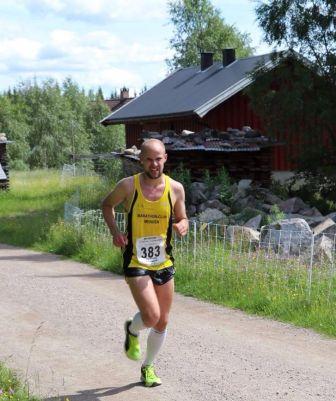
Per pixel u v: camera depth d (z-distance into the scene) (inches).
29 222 715.4
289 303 336.2
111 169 1191.6
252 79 834.8
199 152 796.0
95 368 258.1
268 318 328.5
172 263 226.5
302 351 274.7
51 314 343.3
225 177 703.1
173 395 227.5
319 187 824.3
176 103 1311.5
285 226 484.4
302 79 780.6
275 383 237.6
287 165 1110.4
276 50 816.3
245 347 281.1
